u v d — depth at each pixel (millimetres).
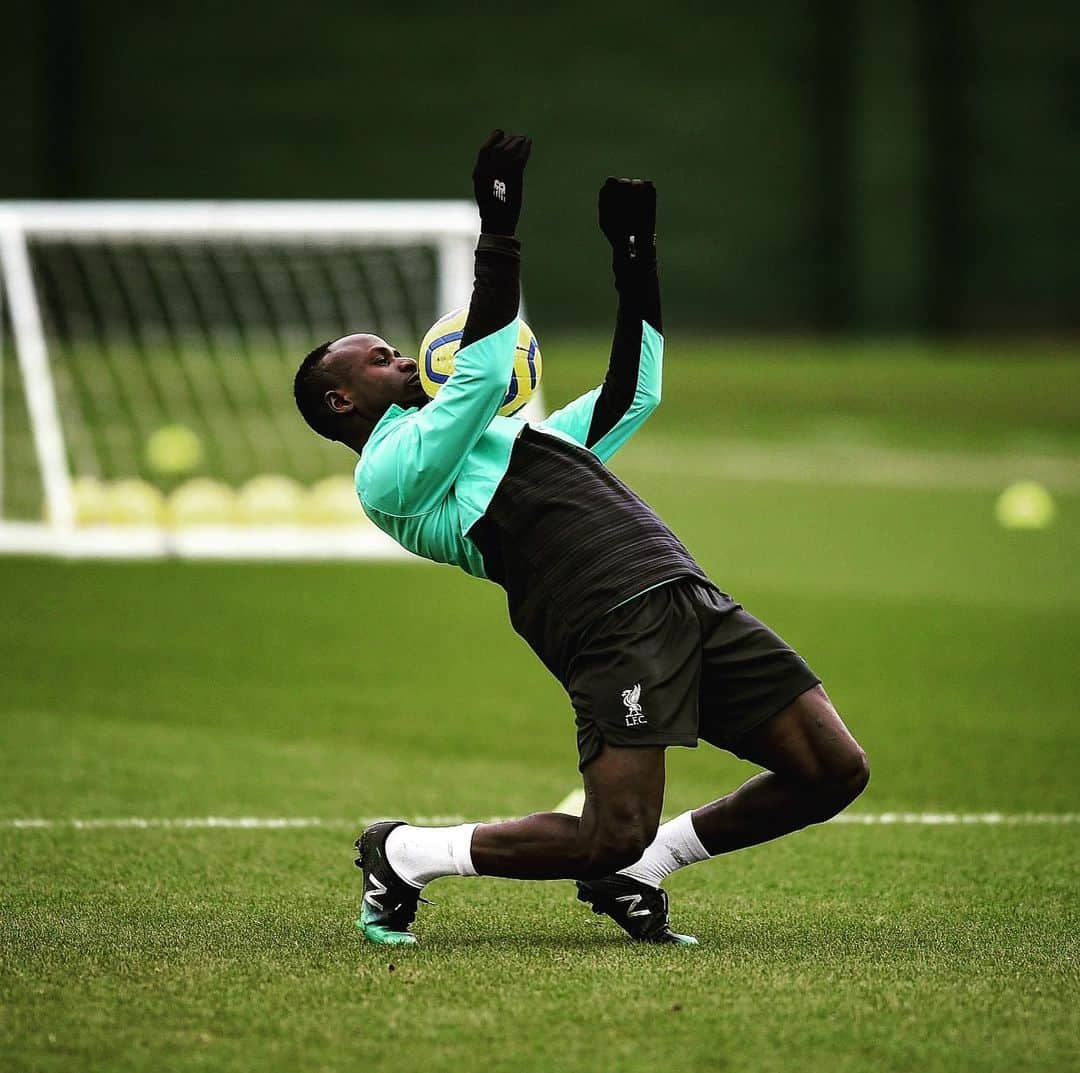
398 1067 10797
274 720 26734
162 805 20906
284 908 15750
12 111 93312
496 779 22953
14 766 23031
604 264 98312
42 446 45156
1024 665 32250
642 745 13180
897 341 97312
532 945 14195
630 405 14984
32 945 13930
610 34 96938
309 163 96250
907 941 14516
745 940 14547
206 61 95062
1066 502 57812
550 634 13562
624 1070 10781
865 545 48969
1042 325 97562
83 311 82562
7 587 40000
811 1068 10867
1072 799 21891
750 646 13672
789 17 96688
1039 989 12703
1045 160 96812
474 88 96875
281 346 81188
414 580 43125
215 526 45906
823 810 13992
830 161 97250
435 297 82312
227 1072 10695
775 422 76250
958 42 95938
